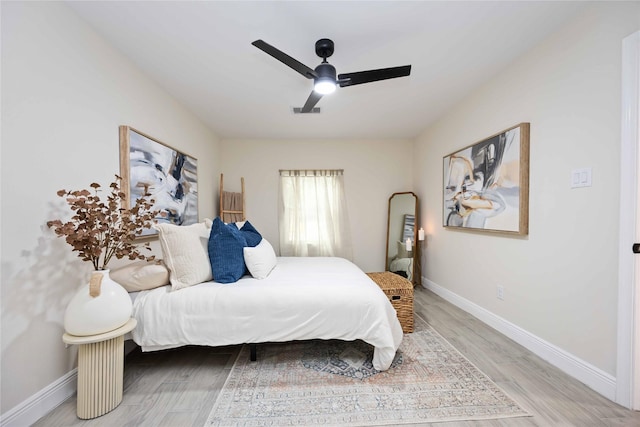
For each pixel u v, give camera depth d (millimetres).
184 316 1812
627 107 1427
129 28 1776
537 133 2008
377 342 1826
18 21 1318
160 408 1501
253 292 1898
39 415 1400
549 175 1910
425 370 1848
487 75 2443
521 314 2186
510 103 2268
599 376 1585
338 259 3316
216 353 2125
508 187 2262
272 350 2164
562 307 1825
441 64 2256
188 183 3086
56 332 1505
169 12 1639
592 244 1623
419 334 2395
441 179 3504
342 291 1936
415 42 1960
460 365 1900
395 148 4484
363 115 3396
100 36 1831
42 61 1430
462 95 2854
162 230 1975
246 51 2051
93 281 1407
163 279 1937
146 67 2246
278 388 1675
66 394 1558
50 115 1473
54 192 1494
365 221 4492
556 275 1868
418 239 4176
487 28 1819
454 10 1651
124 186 2016
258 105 3047
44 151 1440
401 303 2438
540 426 1352
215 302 1841
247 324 1835
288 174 4414
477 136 2713
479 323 2633
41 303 1427
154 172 2396
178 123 2926
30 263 1372
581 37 1674
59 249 1521
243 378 1785
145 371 1871
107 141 1892
